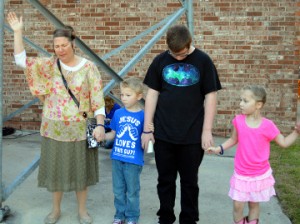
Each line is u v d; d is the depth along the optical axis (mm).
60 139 3525
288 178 5051
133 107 3688
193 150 3369
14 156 6004
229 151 6391
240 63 7055
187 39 3148
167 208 3557
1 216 3783
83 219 3809
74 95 3516
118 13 7242
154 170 5406
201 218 3971
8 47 7520
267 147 3369
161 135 3412
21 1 7383
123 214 3752
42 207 4184
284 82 6996
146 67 7312
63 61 3482
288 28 6887
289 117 7051
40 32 7406
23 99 7617
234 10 6961
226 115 7203
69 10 7344
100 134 3531
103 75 7434
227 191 4680
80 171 3572
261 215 4043
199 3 7027
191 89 3338
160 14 7141
